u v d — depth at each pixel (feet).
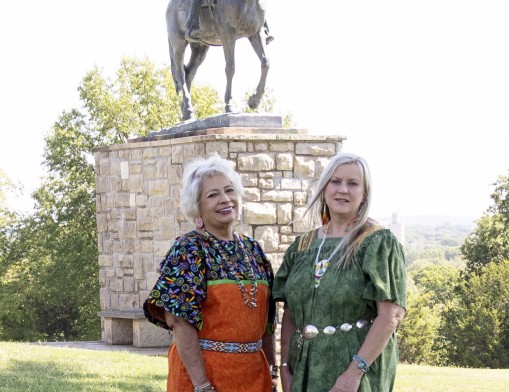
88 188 127.65
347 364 15.80
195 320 16.12
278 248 44.32
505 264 151.74
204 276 16.37
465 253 173.47
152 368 36.76
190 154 45.14
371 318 16.11
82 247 127.75
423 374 41.63
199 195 16.88
